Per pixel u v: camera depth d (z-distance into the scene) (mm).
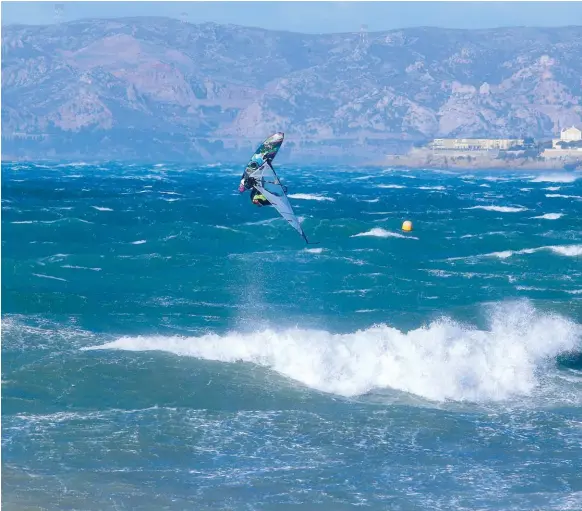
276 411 73438
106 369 81438
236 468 62031
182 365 83625
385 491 59000
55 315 102438
